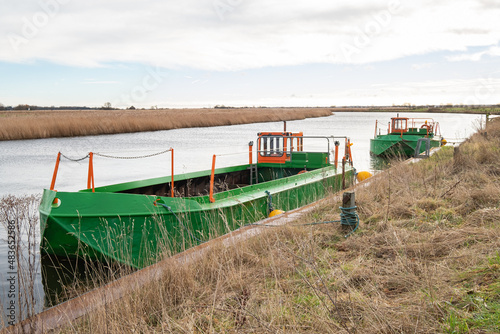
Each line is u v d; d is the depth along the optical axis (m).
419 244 5.42
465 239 5.52
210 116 78.50
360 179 15.20
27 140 39.88
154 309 4.67
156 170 23.70
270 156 14.82
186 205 8.22
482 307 3.53
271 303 4.21
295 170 14.73
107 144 36.94
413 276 4.49
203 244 6.66
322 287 4.62
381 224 6.91
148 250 7.61
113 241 7.30
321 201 9.23
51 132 43.31
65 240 7.11
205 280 5.43
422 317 3.55
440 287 4.09
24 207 6.45
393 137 28.50
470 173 10.39
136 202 7.57
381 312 3.71
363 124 80.81
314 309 4.10
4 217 6.12
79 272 7.41
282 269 5.41
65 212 7.02
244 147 36.06
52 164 24.70
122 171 23.14
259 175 14.93
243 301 4.52
